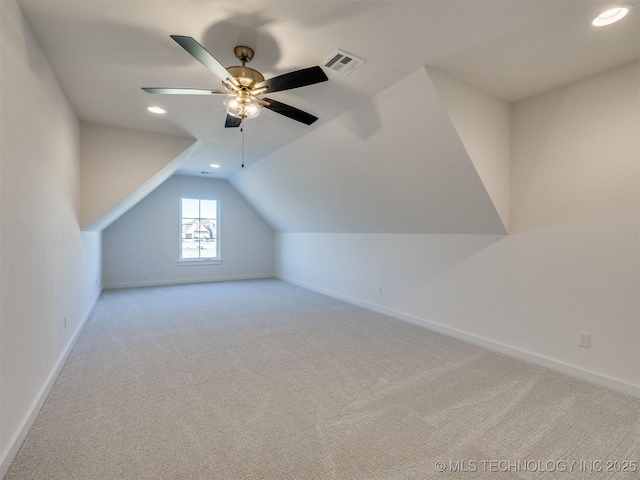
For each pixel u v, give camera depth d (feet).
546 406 6.79
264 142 13.30
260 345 10.44
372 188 12.41
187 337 11.12
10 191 5.07
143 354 9.51
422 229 12.64
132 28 6.13
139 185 12.21
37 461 5.03
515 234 9.53
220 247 23.80
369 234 15.57
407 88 8.14
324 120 10.61
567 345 8.38
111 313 14.17
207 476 4.79
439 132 8.58
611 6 5.46
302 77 6.10
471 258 10.89
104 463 5.01
